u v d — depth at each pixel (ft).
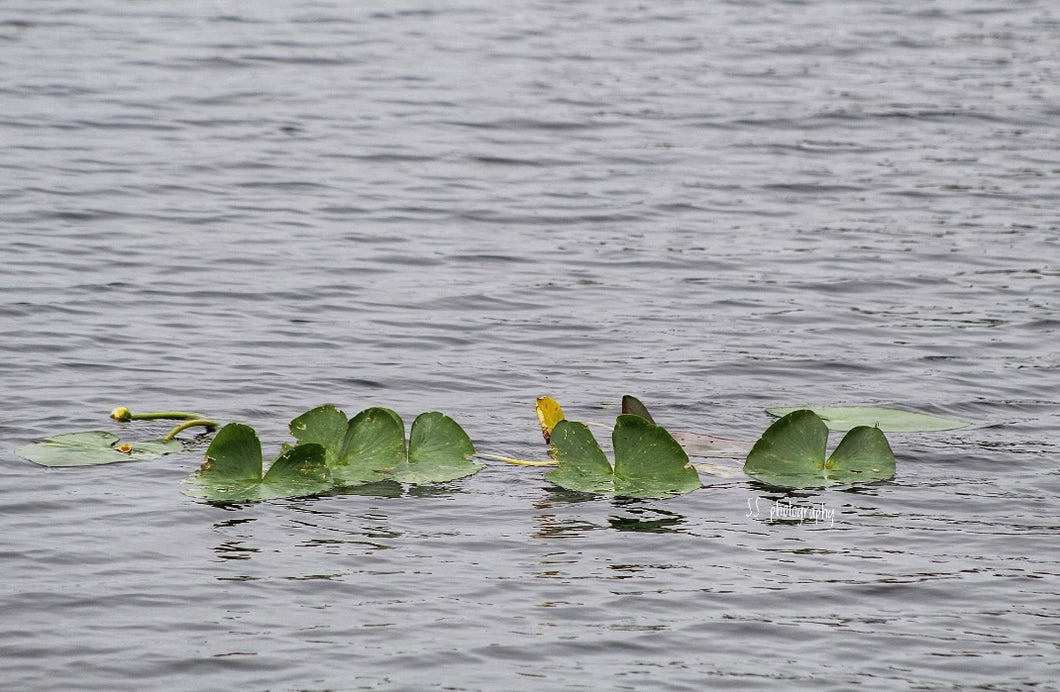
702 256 76.33
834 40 138.82
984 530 42.06
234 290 68.08
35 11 138.92
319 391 54.60
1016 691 32.73
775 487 45.47
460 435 47.65
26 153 92.07
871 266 74.69
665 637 35.01
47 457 45.91
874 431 47.09
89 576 37.55
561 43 135.54
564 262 74.90
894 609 36.81
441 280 71.15
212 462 45.01
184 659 33.35
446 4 154.40
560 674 33.09
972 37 141.59
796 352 60.75
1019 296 69.67
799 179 92.84
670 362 59.21
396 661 33.50
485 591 37.35
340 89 114.83
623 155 98.12
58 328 60.70
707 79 121.70
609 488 45.14
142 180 87.66
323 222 81.15
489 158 96.63
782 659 34.04
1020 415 53.06
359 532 41.14
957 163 96.84
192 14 142.82
